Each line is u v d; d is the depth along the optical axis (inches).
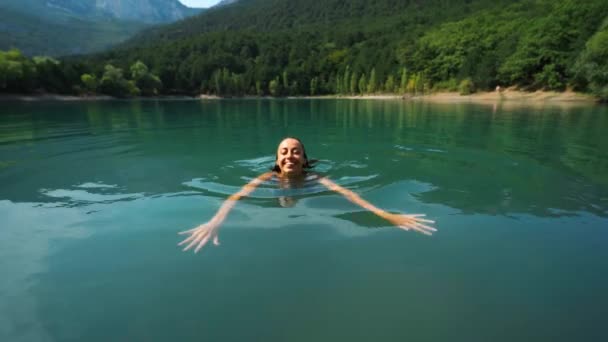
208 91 2982.3
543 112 617.6
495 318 67.8
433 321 67.2
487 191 140.7
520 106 852.0
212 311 69.6
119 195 138.6
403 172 173.5
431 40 2223.2
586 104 942.4
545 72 1366.9
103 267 85.0
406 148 245.9
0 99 1455.5
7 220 113.5
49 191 143.9
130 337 62.8
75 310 69.8
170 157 216.4
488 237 100.0
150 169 182.9
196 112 692.1
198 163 200.1
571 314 68.3
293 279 80.1
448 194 137.5
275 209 120.3
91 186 151.3
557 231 103.3
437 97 1779.0
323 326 66.0
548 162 194.5
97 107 905.5
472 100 1386.6
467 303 72.1
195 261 87.3
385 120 477.4
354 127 389.7
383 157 213.2
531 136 298.7
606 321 66.3
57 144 261.6
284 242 97.0
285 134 329.4
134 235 102.0
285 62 3890.3
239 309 70.2
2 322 66.7
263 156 221.8
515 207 122.6
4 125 400.8
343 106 1017.5
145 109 807.7
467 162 196.2
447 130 350.3
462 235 101.2
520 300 72.7
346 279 80.1
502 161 198.4
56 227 108.0
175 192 142.5
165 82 2731.3
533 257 88.8
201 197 135.9
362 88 2484.0
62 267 85.2
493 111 656.4
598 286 76.6
